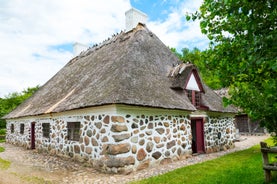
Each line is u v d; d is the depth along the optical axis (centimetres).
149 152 818
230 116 1356
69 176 695
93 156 813
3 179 646
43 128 1239
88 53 1595
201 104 1120
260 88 329
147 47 1144
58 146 1055
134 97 766
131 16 1339
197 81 1117
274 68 229
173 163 868
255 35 270
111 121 754
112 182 620
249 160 827
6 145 1625
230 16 304
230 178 588
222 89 2397
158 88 916
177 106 880
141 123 809
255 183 532
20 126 1591
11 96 2953
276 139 541
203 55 369
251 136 2177
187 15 359
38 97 1574
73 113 952
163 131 882
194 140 1145
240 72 295
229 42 329
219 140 1227
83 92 962
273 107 344
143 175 693
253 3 264
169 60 1198
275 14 259
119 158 727
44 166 845
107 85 843
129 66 924
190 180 592
